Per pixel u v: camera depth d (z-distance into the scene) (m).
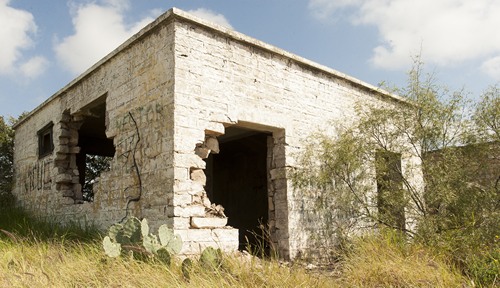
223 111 8.81
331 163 9.86
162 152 8.29
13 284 5.46
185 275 5.88
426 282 5.89
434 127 9.03
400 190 9.10
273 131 10.09
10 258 6.72
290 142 9.96
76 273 6.05
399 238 8.09
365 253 7.23
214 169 14.73
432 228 8.09
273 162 10.05
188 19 8.46
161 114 8.45
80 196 12.85
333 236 10.22
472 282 6.01
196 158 8.27
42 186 13.75
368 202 10.19
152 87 8.81
